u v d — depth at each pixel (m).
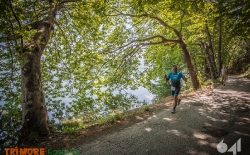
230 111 5.71
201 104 7.06
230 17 9.67
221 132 4.05
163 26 12.20
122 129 4.92
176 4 8.23
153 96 24.03
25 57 4.89
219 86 12.75
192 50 22.38
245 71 25.44
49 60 9.05
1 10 3.75
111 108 7.52
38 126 4.68
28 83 4.82
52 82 9.34
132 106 8.24
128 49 11.55
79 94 8.59
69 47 9.15
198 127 4.48
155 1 7.09
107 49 10.52
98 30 10.66
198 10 9.70
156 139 3.95
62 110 7.22
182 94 10.61
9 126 4.30
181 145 3.54
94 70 10.19
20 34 4.05
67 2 8.00
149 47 13.67
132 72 11.19
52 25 6.41
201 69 28.45
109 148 3.70
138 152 3.40
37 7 8.09
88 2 8.02
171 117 5.61
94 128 5.32
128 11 11.34
